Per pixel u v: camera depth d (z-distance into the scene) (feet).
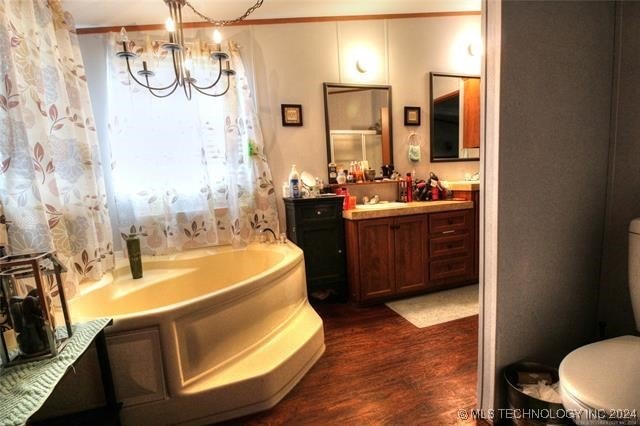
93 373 4.54
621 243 4.79
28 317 3.36
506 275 4.30
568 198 4.58
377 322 7.82
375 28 9.64
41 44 5.63
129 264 7.44
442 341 6.82
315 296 9.16
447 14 10.17
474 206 9.45
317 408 5.13
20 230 4.59
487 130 4.13
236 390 5.00
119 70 7.52
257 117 8.75
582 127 4.53
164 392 4.76
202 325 5.02
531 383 4.42
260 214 8.86
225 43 8.34
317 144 9.52
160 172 7.93
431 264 9.18
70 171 6.02
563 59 4.25
